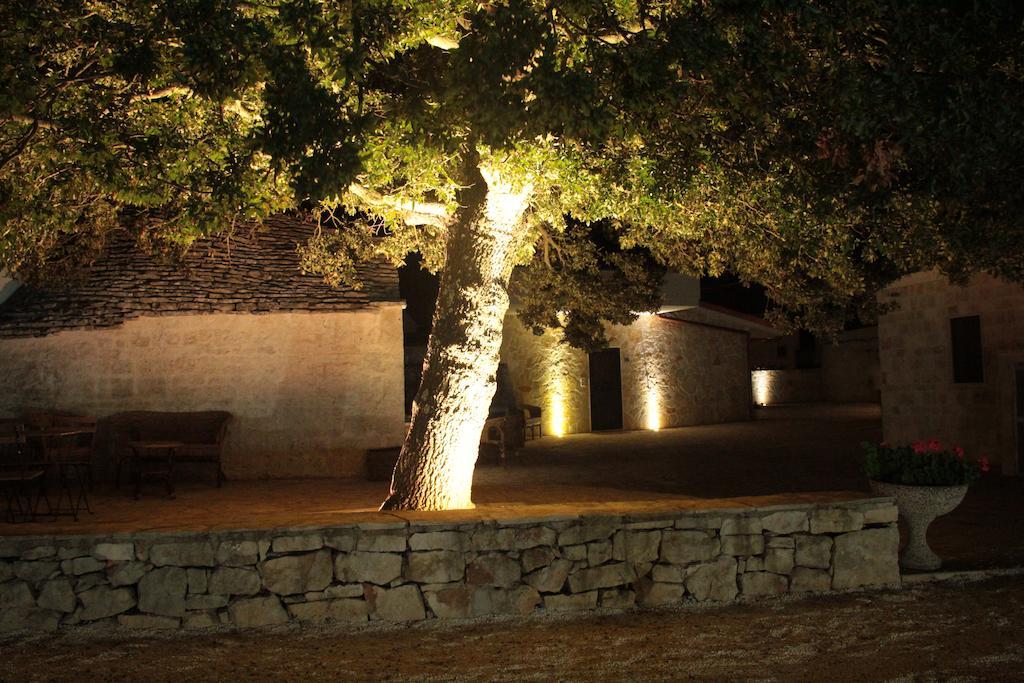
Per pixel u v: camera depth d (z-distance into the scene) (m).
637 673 5.89
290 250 18.55
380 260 18.86
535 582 7.46
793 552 7.84
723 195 9.74
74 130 8.32
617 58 8.20
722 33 8.30
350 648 6.58
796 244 10.21
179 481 15.99
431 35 8.49
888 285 17.23
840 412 31.34
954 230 10.06
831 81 8.16
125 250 17.75
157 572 7.08
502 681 5.79
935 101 7.79
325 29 7.50
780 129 9.13
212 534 7.15
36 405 16.03
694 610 7.48
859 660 6.04
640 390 26.16
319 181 7.39
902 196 9.83
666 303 23.67
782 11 7.98
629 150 9.34
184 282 16.88
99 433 15.95
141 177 8.66
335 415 16.66
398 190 9.85
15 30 7.80
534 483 14.99
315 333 16.70
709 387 27.50
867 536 8.01
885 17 8.23
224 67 7.57
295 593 7.21
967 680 5.57
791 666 5.95
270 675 5.95
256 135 7.42
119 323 16.00
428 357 10.11
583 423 25.36
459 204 10.05
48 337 16.11
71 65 9.06
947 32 7.83
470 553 7.39
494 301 10.02
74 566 7.05
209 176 8.68
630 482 15.00
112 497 13.84
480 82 7.80
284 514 8.01
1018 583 8.04
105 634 6.93
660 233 13.89
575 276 19.45
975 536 9.95
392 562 7.30
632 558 7.64
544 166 8.98
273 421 16.48
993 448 15.33
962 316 15.85
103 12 8.79
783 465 16.89
